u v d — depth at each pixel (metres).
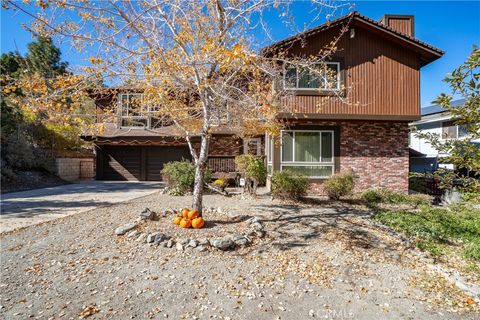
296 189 10.70
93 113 6.95
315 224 7.48
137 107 7.57
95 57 5.07
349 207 10.02
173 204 9.91
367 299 4.10
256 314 3.66
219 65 5.26
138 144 18.64
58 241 5.83
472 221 7.70
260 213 8.46
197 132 7.75
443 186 4.09
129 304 3.79
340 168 13.21
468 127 3.70
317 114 12.45
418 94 12.95
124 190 14.26
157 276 4.51
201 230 6.26
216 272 4.70
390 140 13.41
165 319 3.50
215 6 6.03
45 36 4.96
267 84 6.80
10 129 17.41
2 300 3.80
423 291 4.37
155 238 5.62
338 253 5.66
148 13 5.55
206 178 12.58
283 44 11.20
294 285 4.41
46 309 3.64
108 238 5.95
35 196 12.12
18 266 4.74
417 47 12.75
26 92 5.64
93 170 21.69
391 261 5.43
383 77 12.89
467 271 5.09
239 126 6.79
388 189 12.61
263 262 5.12
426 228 7.27
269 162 14.34
